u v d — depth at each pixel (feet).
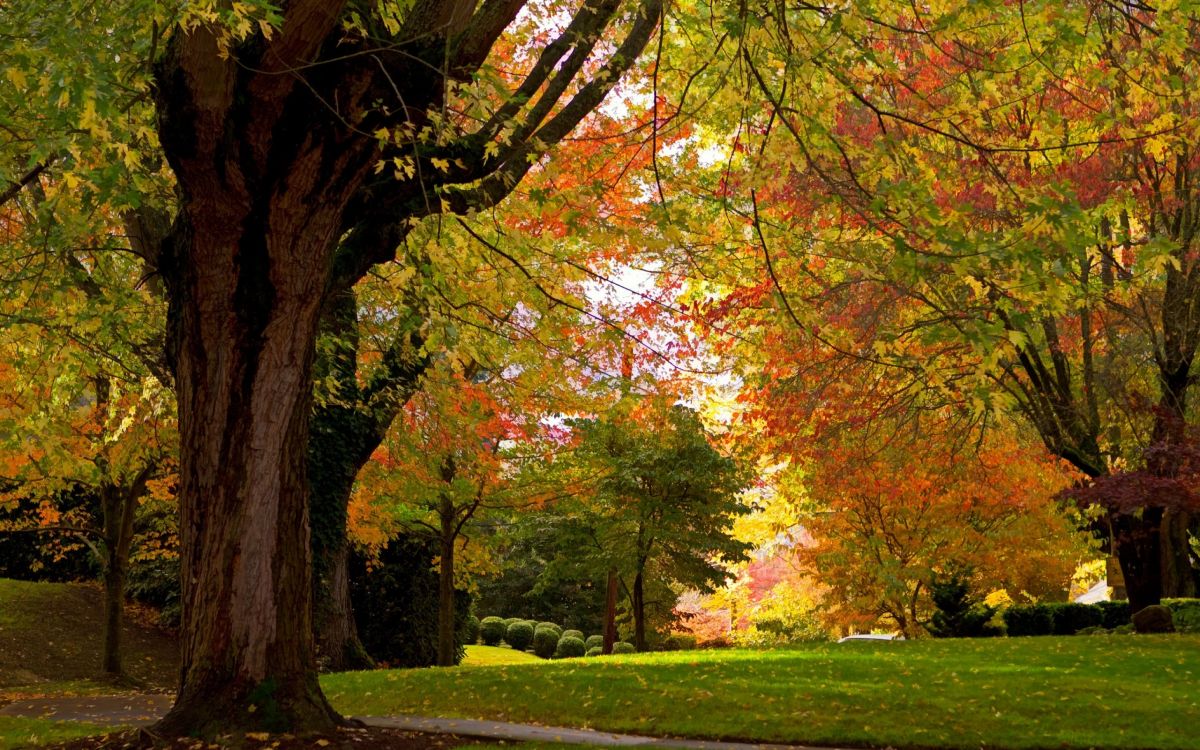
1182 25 27.48
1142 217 51.62
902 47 34.91
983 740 28.53
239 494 25.46
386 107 24.94
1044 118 29.50
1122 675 39.45
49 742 29.14
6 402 35.55
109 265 36.47
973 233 21.17
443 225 31.32
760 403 58.44
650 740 29.43
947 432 58.75
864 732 29.66
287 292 25.76
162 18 22.25
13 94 23.49
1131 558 62.39
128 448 51.78
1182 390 55.83
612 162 44.09
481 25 25.98
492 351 35.99
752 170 24.62
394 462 58.59
